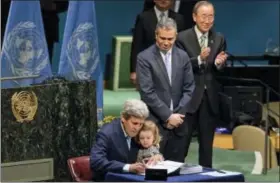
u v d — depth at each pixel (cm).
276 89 2250
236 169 1875
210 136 1672
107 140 1301
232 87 2056
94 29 1684
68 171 1427
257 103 2059
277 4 2633
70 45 1667
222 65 1648
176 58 1558
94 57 1684
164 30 1523
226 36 2642
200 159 1681
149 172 1194
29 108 1381
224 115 1680
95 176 1304
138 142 1315
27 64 1591
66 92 1426
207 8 1620
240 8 2636
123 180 1217
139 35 1773
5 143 1358
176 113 1540
